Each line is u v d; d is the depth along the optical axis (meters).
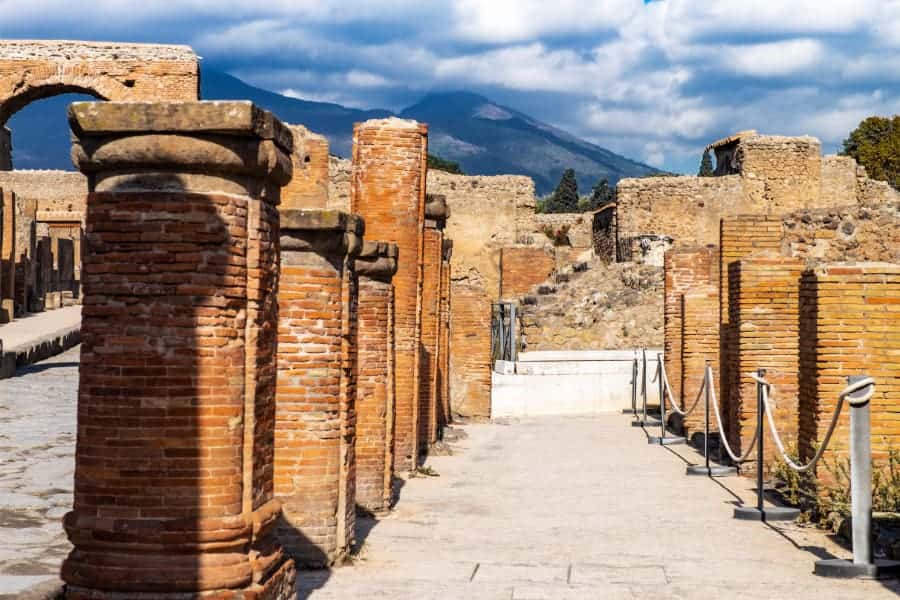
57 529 8.73
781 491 13.82
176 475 6.29
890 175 73.12
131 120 6.31
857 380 9.52
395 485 15.52
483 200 46.78
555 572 9.77
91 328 6.35
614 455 19.25
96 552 6.32
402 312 16.48
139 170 6.41
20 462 12.30
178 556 6.28
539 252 43.75
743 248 19.23
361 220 10.28
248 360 6.52
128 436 6.30
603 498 14.30
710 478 16.09
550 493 14.80
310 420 9.83
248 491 6.49
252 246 6.56
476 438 22.30
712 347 21.80
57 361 26.61
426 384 19.41
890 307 12.09
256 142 6.47
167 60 47.62
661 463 18.03
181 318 6.31
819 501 12.02
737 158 53.47
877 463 11.88
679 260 24.41
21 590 6.51
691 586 9.18
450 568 9.94
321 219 9.59
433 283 19.58
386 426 13.03
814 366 12.38
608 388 28.55
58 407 18.09
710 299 21.81
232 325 6.43
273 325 6.94
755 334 16.12
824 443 10.19
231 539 6.34
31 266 36.66
